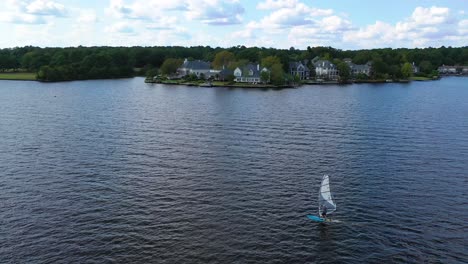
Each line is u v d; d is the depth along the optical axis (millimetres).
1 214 55250
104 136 99688
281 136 101625
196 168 75375
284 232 51688
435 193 63969
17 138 96375
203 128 110625
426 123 121125
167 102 165500
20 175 70250
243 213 56750
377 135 103500
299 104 162625
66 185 66062
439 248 48094
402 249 47906
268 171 74000
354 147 91000
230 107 151875
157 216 55469
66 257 45594
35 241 48688
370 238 50344
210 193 63531
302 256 46531
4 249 46875
